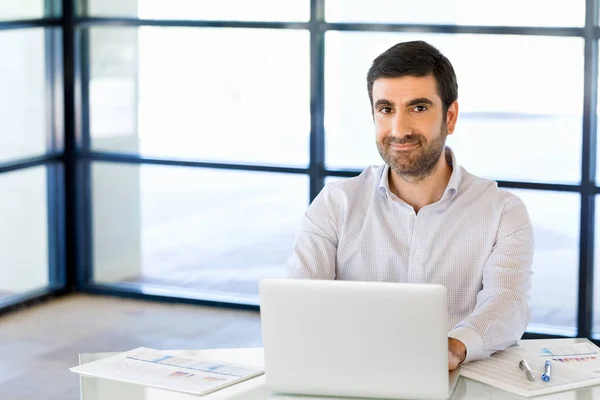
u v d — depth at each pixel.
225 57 6.92
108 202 7.54
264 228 7.09
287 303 2.84
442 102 3.41
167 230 7.39
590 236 6.22
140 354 3.36
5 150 7.05
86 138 7.50
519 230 3.58
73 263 7.67
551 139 6.21
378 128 3.42
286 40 6.75
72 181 7.57
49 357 6.12
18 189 7.18
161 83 7.14
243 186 7.07
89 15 7.29
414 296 2.75
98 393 2.96
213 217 7.22
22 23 7.05
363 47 6.57
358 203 3.75
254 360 3.28
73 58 7.39
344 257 3.74
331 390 2.88
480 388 2.97
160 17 7.06
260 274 7.19
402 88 3.33
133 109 7.26
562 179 6.24
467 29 6.28
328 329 2.83
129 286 7.58
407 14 6.43
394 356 2.80
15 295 7.26
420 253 3.64
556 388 2.96
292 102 6.80
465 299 3.64
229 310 7.20
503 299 3.35
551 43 6.12
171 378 3.09
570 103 6.14
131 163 7.36
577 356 3.25
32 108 7.25
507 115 6.27
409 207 3.63
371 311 2.79
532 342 3.42
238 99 6.94
